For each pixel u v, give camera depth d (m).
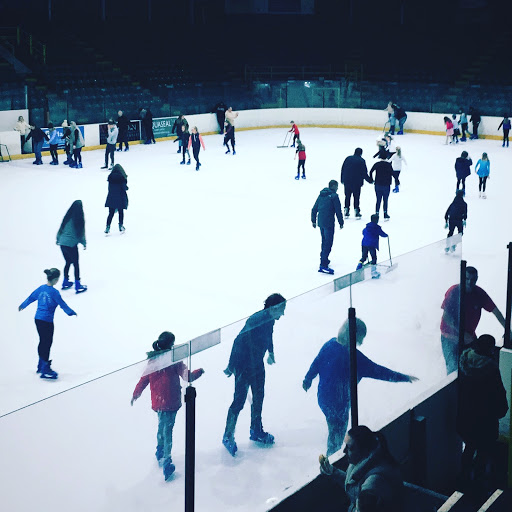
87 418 3.31
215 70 37.00
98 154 28.83
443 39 37.72
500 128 31.78
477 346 6.45
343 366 4.98
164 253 15.12
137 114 32.16
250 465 4.27
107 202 16.34
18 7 35.91
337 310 4.92
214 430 4.01
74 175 24.16
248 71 37.41
